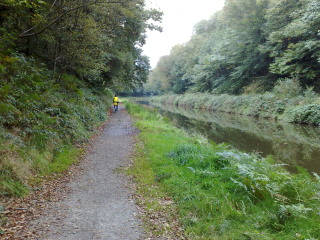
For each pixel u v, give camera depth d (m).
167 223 4.08
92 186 5.59
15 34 9.07
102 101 21.59
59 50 12.64
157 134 12.09
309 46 20.88
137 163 7.32
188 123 21.92
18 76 8.08
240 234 3.59
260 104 25.88
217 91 40.59
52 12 9.77
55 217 4.12
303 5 23.38
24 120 6.73
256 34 32.22
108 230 3.82
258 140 13.92
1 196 4.49
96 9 10.79
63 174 6.19
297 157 10.23
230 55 37.44
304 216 3.86
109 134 12.16
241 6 32.50
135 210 4.51
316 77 24.20
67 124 8.84
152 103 61.91
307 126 18.44
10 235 3.47
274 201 4.42
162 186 5.61
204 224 3.93
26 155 5.77
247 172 4.96
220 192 4.95
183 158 7.30
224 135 15.57
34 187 5.15
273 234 3.55
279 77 29.84
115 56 18.98
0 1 7.31
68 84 13.08
